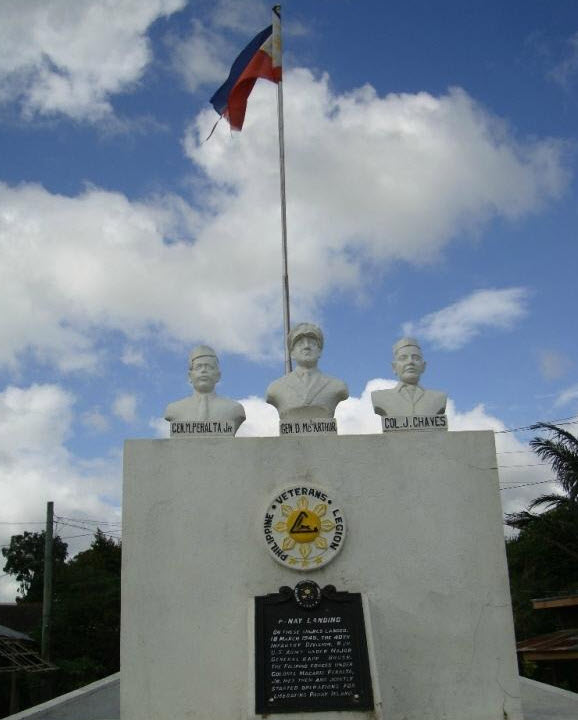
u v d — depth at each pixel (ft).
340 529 27.02
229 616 26.09
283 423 28.60
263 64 45.06
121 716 25.11
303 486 27.35
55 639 85.35
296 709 24.00
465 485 27.91
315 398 29.55
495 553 27.30
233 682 25.45
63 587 91.30
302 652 24.91
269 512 27.02
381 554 26.99
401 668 26.03
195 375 29.81
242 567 26.58
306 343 30.68
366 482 27.68
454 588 26.86
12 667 64.23
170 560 26.55
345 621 25.43
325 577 26.61
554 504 66.13
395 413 29.45
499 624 26.61
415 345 30.60
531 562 75.66
